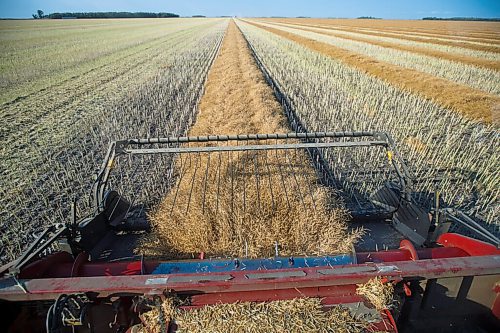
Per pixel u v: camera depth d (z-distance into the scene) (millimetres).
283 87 15688
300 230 4551
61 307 2469
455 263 2764
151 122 11477
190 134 9461
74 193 6977
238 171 5934
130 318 2928
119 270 3119
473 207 6465
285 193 5172
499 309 3037
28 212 6309
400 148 9062
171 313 2627
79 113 12781
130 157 8266
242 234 4512
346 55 25203
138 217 5742
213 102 12750
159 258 4383
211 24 100125
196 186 5543
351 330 2551
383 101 12688
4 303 2600
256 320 2590
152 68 22328
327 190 5492
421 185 7156
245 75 16906
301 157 6738
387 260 3248
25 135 10484
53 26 83750
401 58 25141
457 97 13953
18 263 2746
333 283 2688
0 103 14305
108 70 22141
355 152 8453
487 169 7559
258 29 66875
